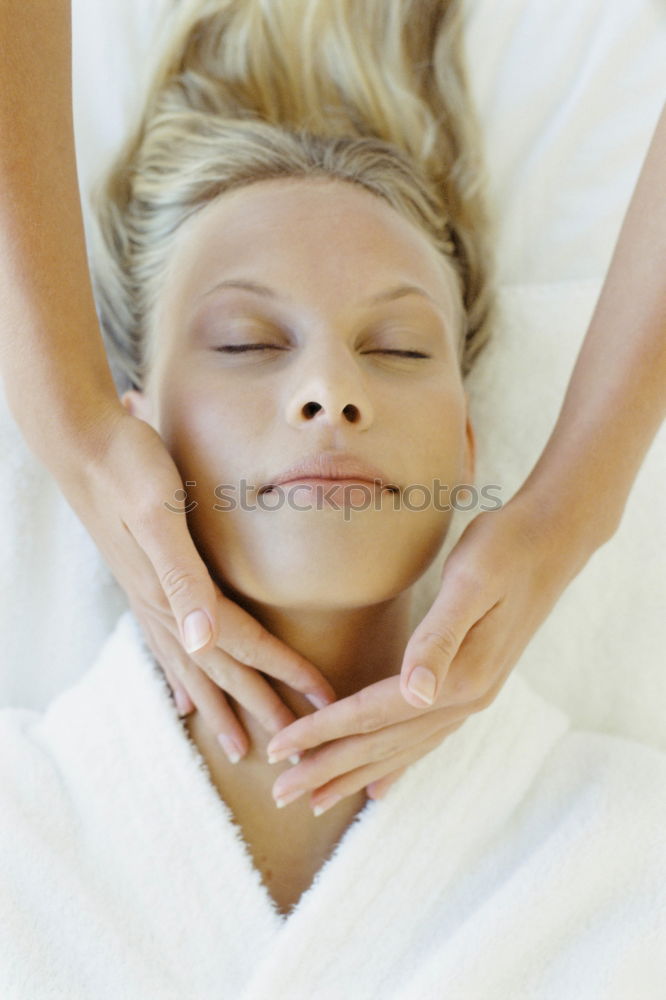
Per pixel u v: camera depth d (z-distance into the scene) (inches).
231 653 35.9
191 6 47.4
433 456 35.4
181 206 41.0
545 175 52.0
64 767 39.6
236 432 33.8
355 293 35.7
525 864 37.9
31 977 34.9
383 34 49.1
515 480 48.8
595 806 39.1
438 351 37.7
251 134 42.8
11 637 48.1
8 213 33.3
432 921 37.0
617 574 47.7
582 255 52.1
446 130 49.6
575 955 36.5
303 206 37.7
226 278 36.2
